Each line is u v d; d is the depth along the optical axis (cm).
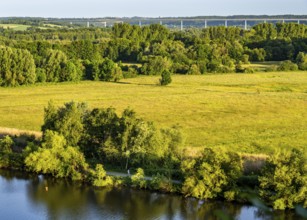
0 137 7256
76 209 4912
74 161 5975
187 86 13175
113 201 5138
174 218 4691
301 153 5075
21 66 13262
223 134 7794
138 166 6000
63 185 5641
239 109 10031
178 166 5866
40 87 13100
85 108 6831
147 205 5019
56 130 6431
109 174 5831
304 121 8919
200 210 4878
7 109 9994
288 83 13675
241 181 5203
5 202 5084
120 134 6103
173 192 5344
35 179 5838
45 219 4669
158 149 5994
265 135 7738
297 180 4766
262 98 11275
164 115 9388
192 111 9800
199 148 6625
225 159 5184
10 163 6222
